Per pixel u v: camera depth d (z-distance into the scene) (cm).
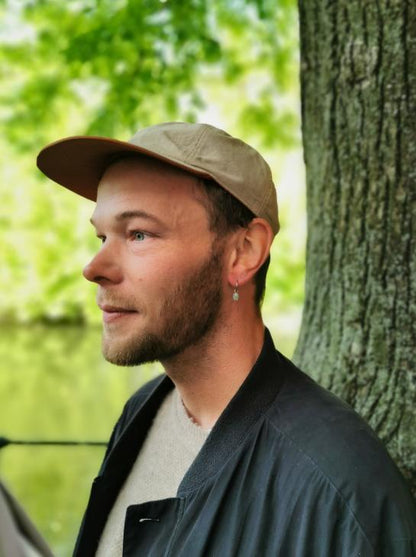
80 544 150
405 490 121
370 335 183
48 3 557
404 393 177
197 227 132
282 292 984
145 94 473
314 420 125
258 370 133
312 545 116
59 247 1563
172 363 138
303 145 206
